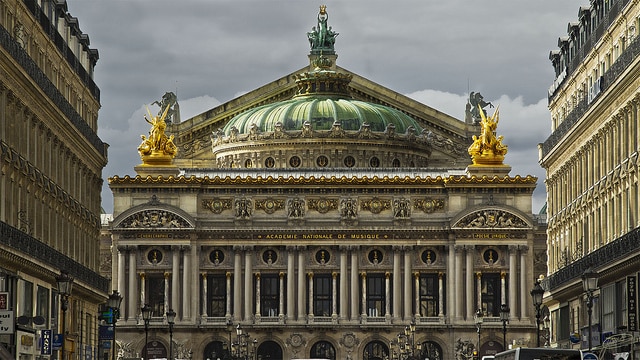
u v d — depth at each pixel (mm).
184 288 180250
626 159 89375
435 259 182750
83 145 114312
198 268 181500
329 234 182000
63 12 108875
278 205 183000
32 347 91000
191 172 191375
